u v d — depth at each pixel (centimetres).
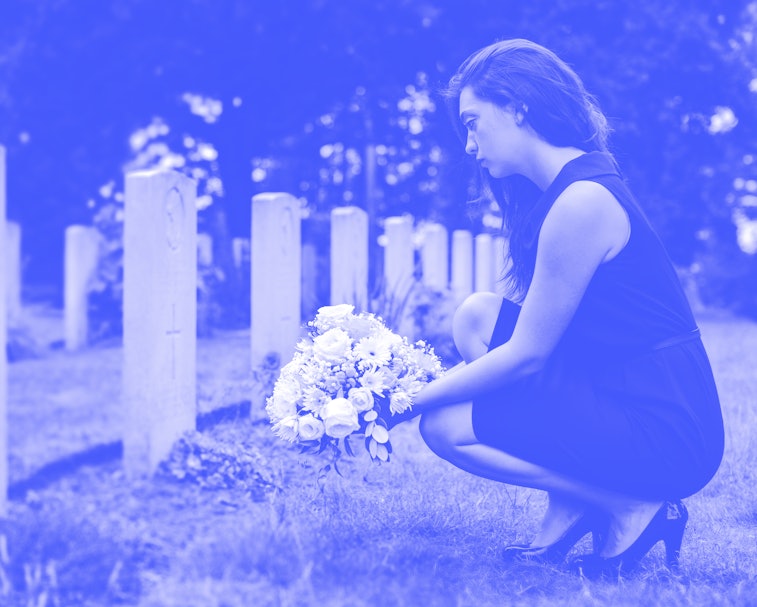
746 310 3186
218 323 1844
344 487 497
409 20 2388
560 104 373
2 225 528
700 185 2727
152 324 599
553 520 378
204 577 348
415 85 2508
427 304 1212
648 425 353
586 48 2308
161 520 476
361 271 1057
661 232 2709
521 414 359
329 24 2398
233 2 2388
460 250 1717
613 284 357
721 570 369
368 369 380
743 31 2691
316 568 342
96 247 1619
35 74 2528
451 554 372
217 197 2834
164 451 602
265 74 2533
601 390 359
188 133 2728
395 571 341
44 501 524
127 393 596
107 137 2650
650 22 2378
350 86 2527
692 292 3559
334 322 393
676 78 2447
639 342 357
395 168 2789
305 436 376
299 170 2712
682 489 358
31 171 2722
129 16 2402
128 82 2516
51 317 2414
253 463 570
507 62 376
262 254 806
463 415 368
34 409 882
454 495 483
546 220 354
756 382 996
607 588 341
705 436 359
